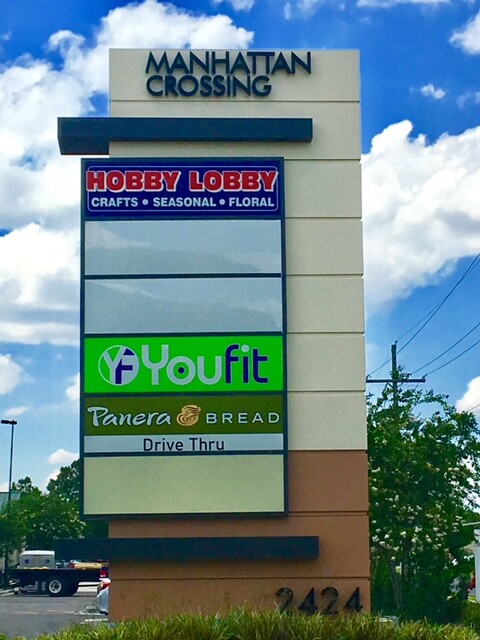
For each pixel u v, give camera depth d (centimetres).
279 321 1689
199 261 1702
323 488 1666
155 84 1753
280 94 1761
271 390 1673
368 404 2692
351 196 1734
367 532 1655
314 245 1720
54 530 7638
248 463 1656
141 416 1664
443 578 2367
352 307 1708
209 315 1689
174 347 1681
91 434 1659
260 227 1711
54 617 3750
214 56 1766
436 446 2508
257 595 1638
